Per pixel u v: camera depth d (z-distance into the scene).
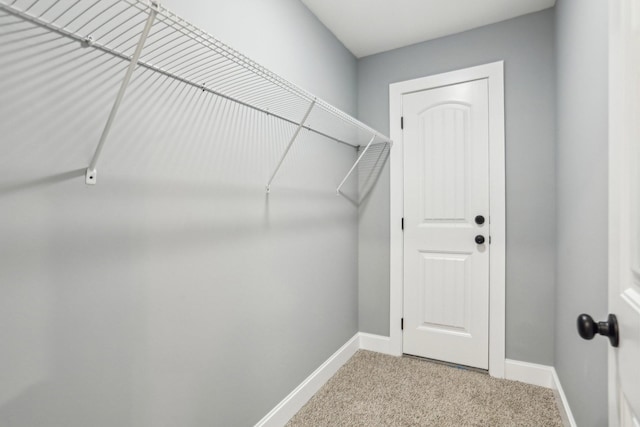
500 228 2.12
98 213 0.91
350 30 2.19
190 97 1.18
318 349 2.04
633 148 0.58
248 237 1.48
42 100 0.79
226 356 1.36
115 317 0.96
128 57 0.96
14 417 0.76
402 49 2.42
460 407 1.79
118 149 0.96
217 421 1.32
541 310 2.02
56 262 0.83
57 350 0.83
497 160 2.12
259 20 1.52
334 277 2.23
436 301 2.33
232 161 1.38
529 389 1.96
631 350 0.56
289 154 1.76
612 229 0.69
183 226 1.17
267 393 1.60
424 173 2.36
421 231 2.38
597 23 1.09
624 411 0.62
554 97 1.96
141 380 1.04
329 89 2.17
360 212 2.57
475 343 2.20
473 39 2.20
